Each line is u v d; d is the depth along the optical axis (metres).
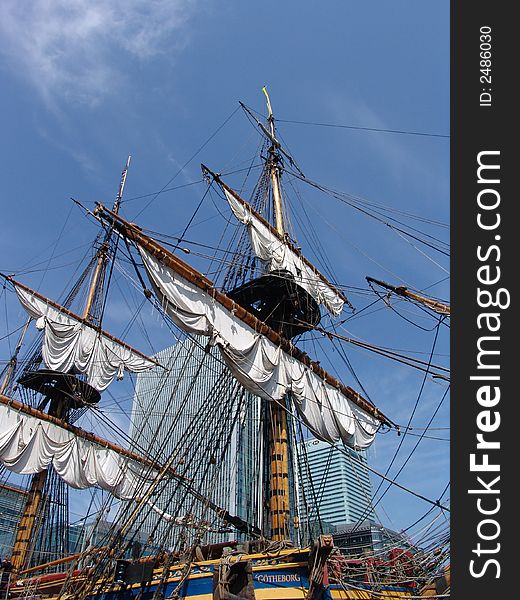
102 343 34.88
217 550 13.84
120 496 30.67
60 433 30.19
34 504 29.64
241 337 17.80
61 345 31.80
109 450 31.91
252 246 22.64
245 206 23.08
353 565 12.65
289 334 22.30
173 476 17.25
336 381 21.25
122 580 13.93
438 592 11.98
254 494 20.95
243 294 21.97
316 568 10.23
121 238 16.33
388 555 13.37
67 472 29.56
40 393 32.25
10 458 27.34
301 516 17.20
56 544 30.14
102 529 20.48
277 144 28.62
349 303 26.94
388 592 12.79
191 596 12.04
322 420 19.47
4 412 28.22
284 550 11.59
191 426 19.00
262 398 19.33
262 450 19.31
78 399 31.09
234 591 10.16
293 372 19.20
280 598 10.61
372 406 22.41
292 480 19.11
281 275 21.20
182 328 16.41
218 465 17.75
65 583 15.00
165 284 16.19
